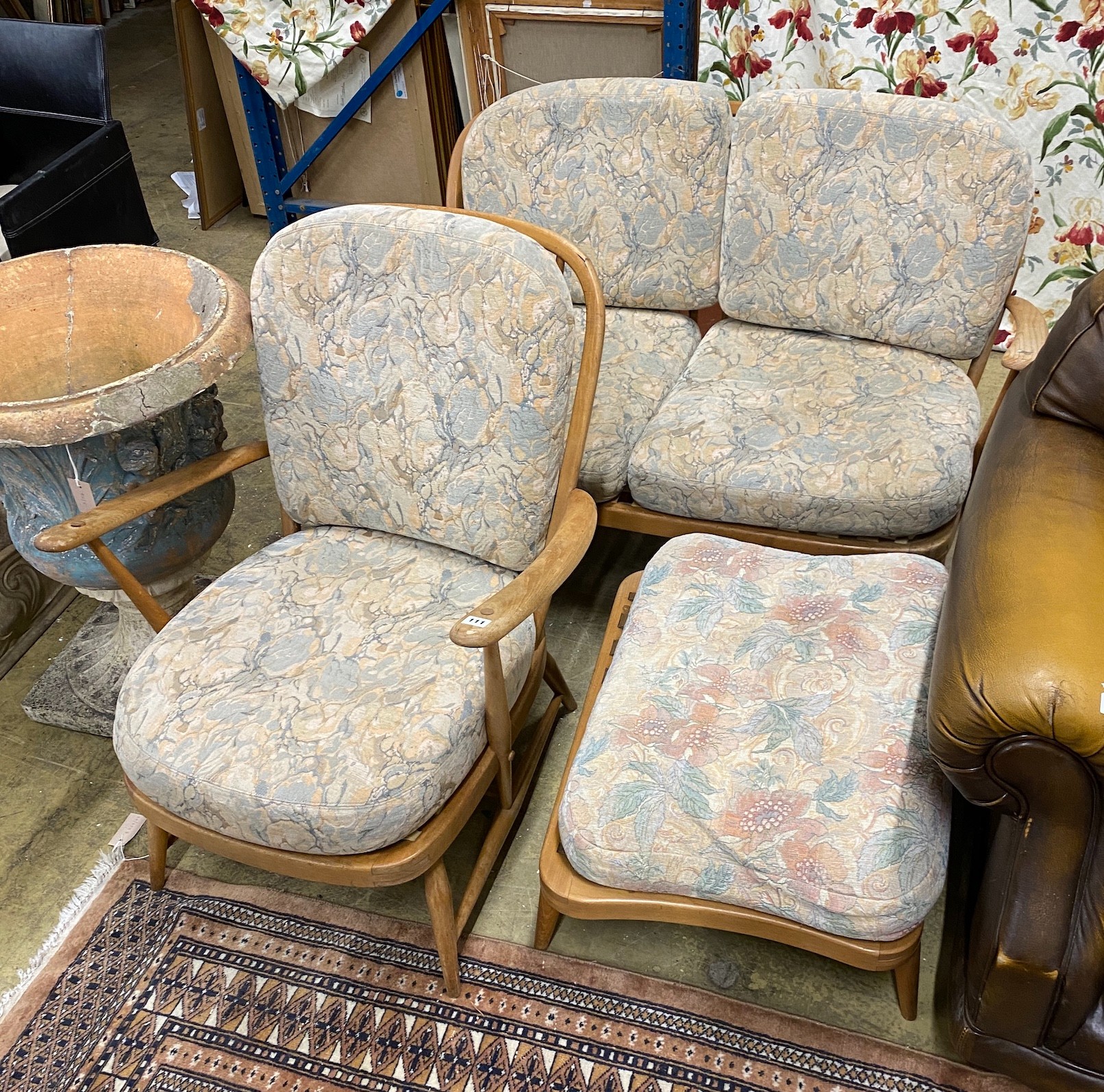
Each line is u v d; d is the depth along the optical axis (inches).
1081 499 49.8
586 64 104.8
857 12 89.8
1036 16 86.2
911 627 56.5
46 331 67.9
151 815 55.2
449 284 55.9
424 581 61.8
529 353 54.9
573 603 82.9
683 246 78.6
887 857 47.7
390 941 61.8
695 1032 56.5
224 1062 56.9
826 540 68.8
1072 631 42.5
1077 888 44.5
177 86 185.3
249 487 97.5
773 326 80.7
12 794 72.2
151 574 68.6
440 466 59.5
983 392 100.7
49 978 61.3
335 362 59.3
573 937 61.5
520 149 78.0
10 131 110.0
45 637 84.4
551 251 57.7
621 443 72.1
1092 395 54.1
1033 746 41.3
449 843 53.9
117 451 61.9
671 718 53.6
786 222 73.9
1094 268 98.9
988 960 46.9
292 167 127.7
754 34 94.1
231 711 54.0
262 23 111.7
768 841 48.8
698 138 74.1
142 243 111.9
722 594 60.1
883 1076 54.1
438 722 52.6
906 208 70.5
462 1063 55.9
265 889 65.4
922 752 51.1
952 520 68.5
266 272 58.9
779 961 59.7
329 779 50.5
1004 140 67.0
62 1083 56.5
